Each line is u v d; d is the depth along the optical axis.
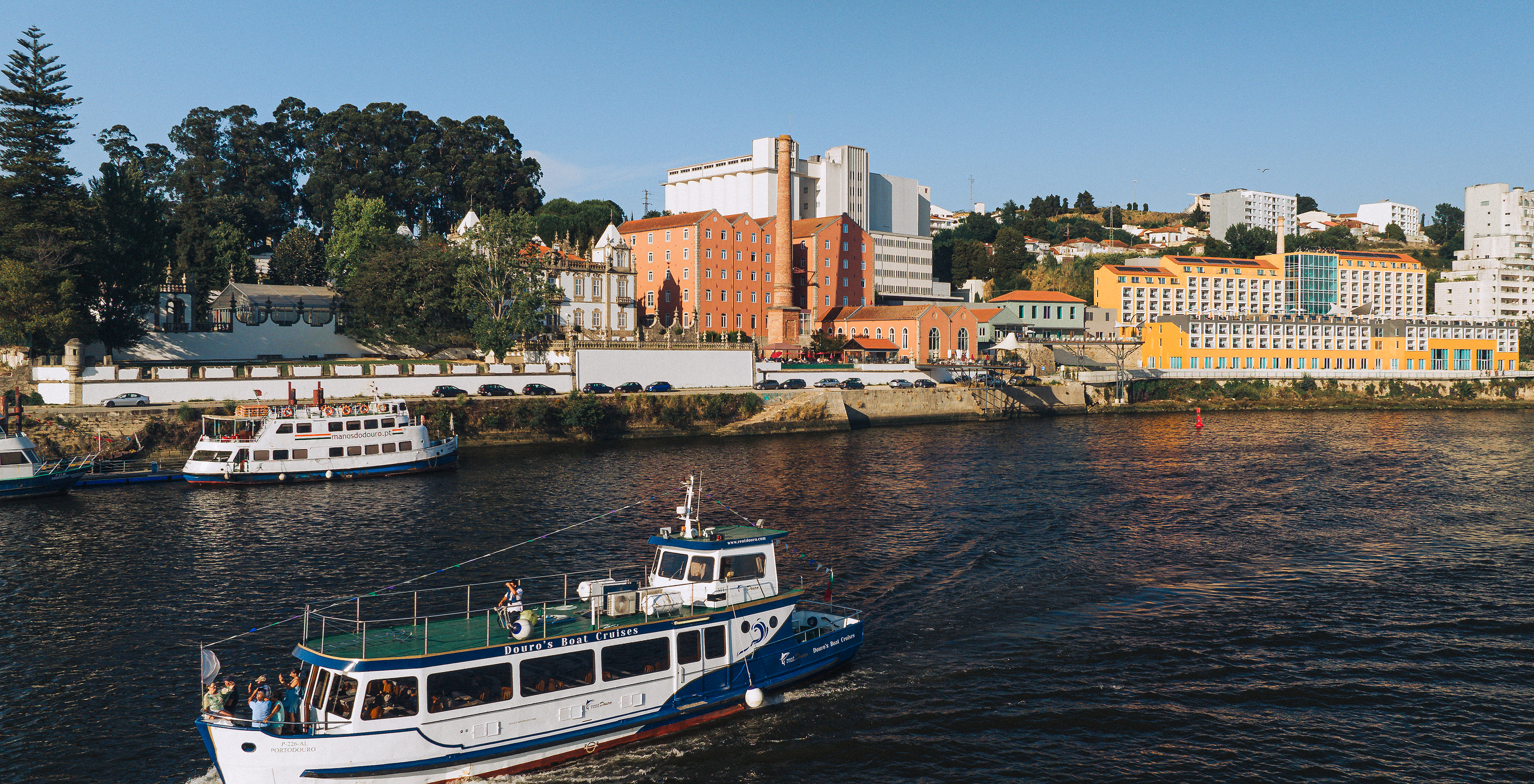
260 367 86.56
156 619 37.75
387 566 45.53
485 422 92.50
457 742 24.77
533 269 120.06
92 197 93.12
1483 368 169.12
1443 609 38.59
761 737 28.06
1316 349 162.75
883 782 25.69
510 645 25.48
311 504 60.91
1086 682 31.62
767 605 30.12
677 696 28.12
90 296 90.31
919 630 36.38
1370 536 50.88
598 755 26.95
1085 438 101.75
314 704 24.50
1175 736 27.98
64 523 55.34
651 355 108.56
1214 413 139.12
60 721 28.73
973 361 142.75
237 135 176.62
